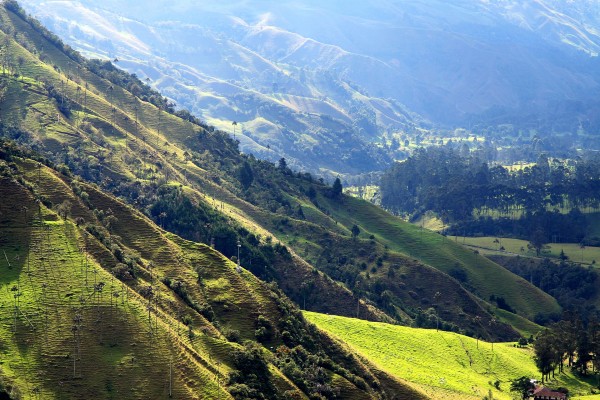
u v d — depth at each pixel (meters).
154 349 158.62
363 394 184.12
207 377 157.38
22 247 180.62
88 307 164.88
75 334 156.75
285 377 174.00
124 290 174.88
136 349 157.50
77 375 148.00
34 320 158.00
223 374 163.12
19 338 152.75
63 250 182.62
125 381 149.50
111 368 151.50
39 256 178.75
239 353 171.12
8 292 165.00
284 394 167.38
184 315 183.12
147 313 169.25
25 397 139.00
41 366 147.75
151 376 151.88
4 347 149.75
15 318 157.38
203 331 179.00
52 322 158.62
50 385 144.50
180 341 165.38
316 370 185.00
